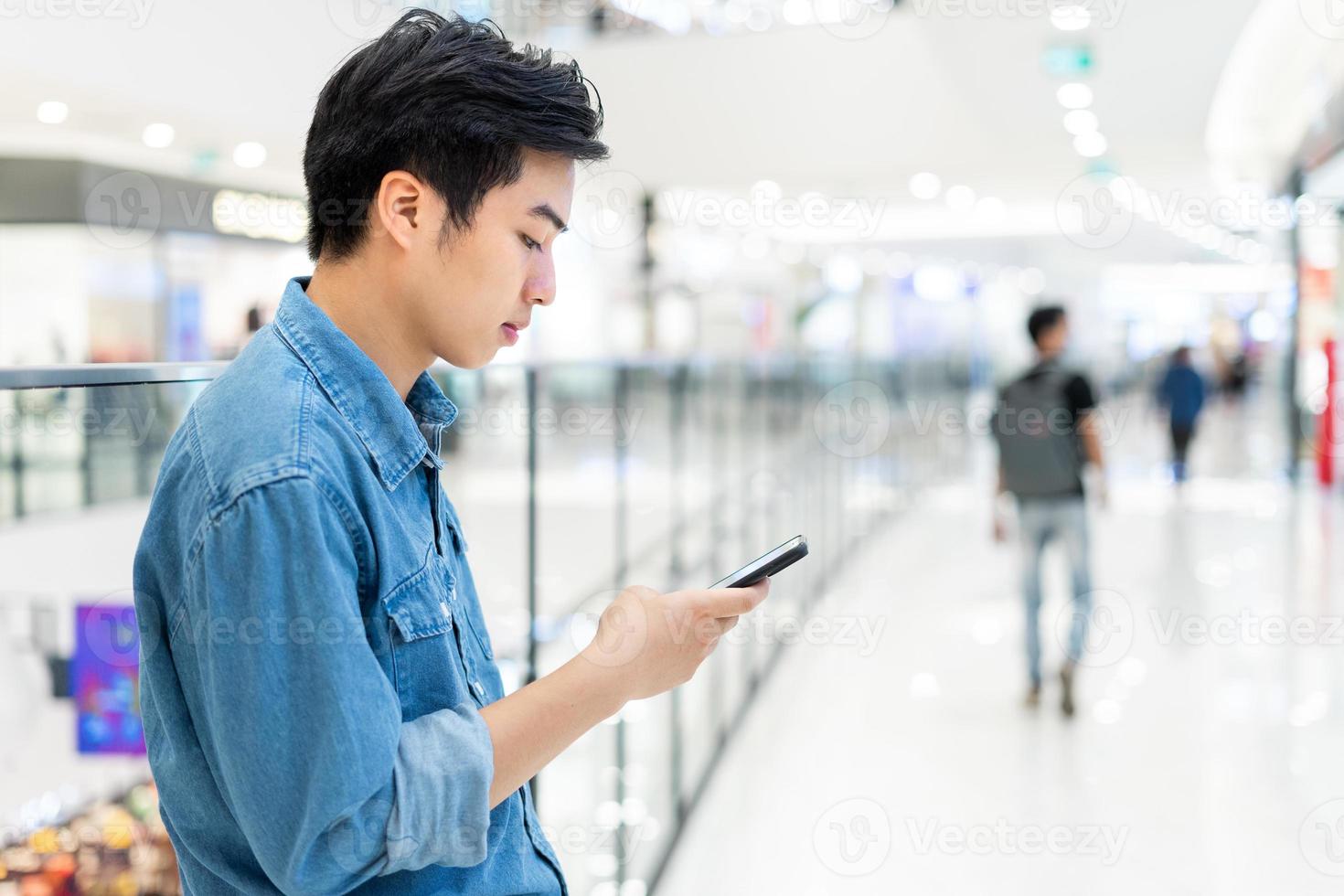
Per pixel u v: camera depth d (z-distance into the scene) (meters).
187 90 4.19
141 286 4.79
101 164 4.80
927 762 3.34
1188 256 14.53
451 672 0.75
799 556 0.87
